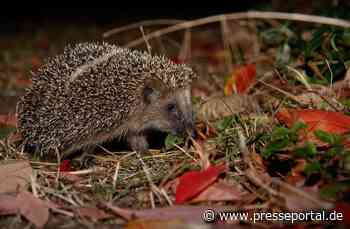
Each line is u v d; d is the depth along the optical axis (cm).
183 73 85
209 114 87
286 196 62
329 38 88
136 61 83
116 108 82
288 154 68
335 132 71
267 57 101
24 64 135
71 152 83
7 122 90
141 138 87
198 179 66
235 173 70
